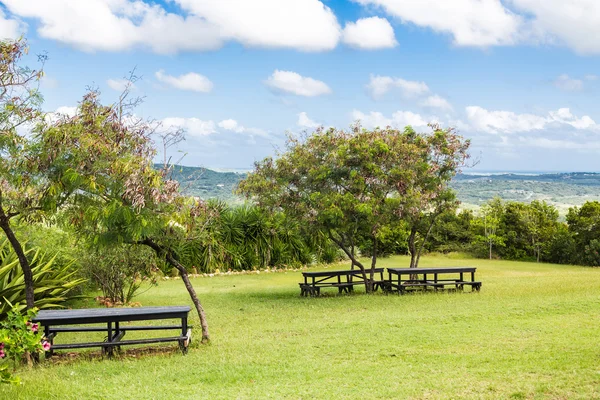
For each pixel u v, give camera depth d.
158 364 8.34
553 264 28.17
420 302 14.34
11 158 8.41
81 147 8.63
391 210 15.72
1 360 8.83
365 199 15.62
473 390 6.45
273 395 6.43
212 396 6.45
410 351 8.68
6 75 8.38
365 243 30.91
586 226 28.22
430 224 18.33
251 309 14.09
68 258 14.48
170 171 9.43
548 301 13.25
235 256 23.94
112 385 7.06
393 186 15.98
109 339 8.85
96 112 9.11
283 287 19.47
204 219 10.72
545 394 6.16
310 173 16.22
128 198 8.82
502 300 13.91
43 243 14.23
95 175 8.84
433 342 9.27
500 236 31.12
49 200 8.77
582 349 8.27
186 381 7.29
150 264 15.77
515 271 23.75
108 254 14.63
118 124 9.12
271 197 17.02
